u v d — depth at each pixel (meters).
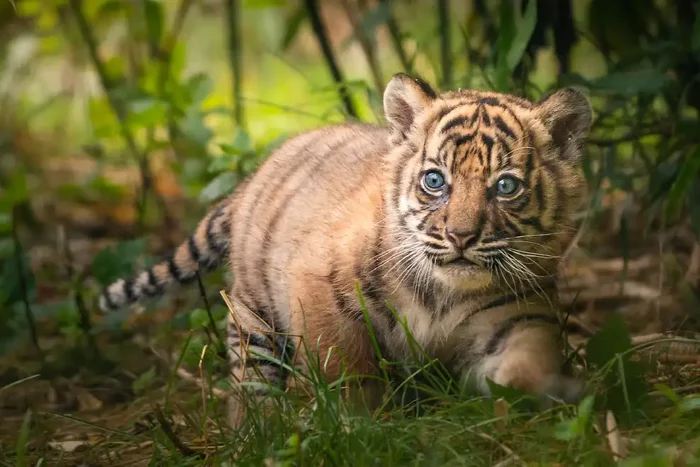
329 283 8.84
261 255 9.84
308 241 9.14
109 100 14.62
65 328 11.52
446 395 8.14
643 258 12.74
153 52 15.05
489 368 8.73
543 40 11.95
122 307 11.29
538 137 8.55
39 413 10.07
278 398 8.38
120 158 16.94
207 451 7.91
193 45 24.73
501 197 8.34
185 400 9.92
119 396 10.65
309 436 7.50
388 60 21.30
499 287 8.67
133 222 16.38
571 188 8.68
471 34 13.55
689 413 7.79
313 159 10.01
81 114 21.28
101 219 16.73
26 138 20.44
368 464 7.19
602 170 11.35
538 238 8.52
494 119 8.45
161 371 10.94
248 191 10.38
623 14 12.20
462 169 8.33
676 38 11.66
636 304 11.74
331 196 9.36
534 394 8.09
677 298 11.50
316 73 22.58
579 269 12.70
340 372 8.62
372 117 15.36
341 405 7.93
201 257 10.94
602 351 8.55
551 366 8.28
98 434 9.27
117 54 17.72
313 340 8.86
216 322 10.65
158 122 13.12
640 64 12.06
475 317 8.80
